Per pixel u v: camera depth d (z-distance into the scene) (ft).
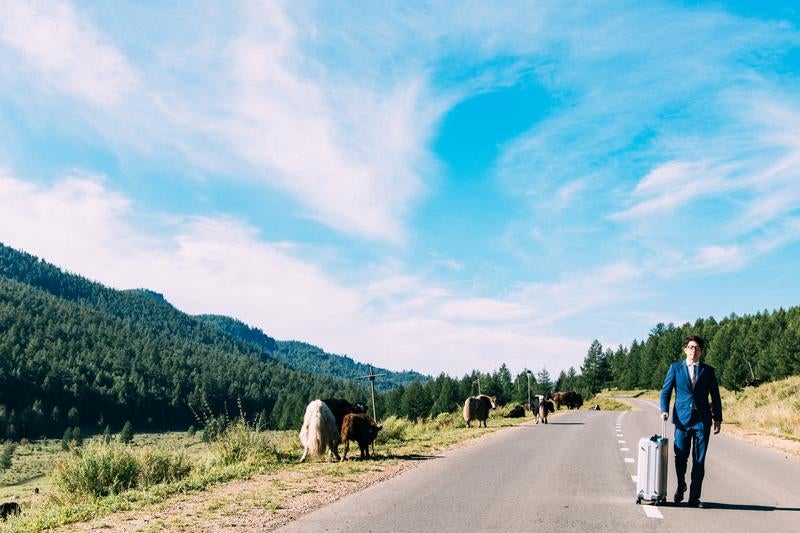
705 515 25.27
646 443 27.66
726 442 66.13
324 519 24.50
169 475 40.09
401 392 576.61
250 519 24.80
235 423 50.44
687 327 496.23
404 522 23.80
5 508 36.68
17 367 627.46
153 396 655.35
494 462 45.03
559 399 224.53
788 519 24.71
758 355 316.19
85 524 25.17
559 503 27.91
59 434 539.70
